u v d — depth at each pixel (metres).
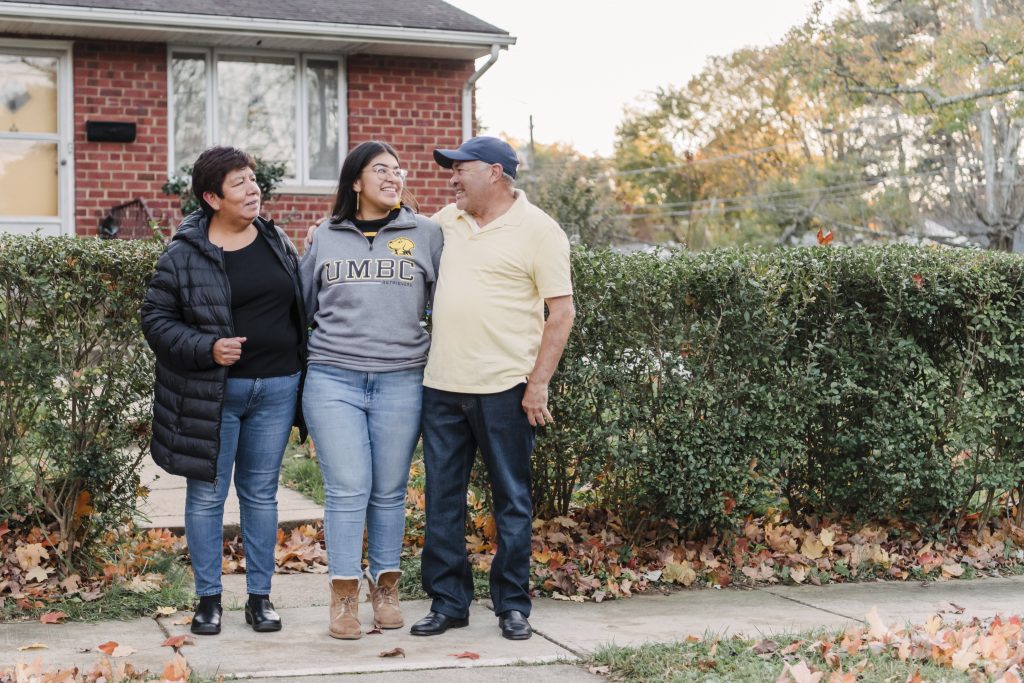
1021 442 6.32
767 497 5.92
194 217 4.57
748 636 4.61
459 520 4.75
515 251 4.56
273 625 4.65
